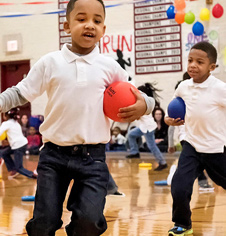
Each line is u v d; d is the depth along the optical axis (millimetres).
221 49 9422
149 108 2199
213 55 3186
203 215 3701
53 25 11078
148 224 3404
